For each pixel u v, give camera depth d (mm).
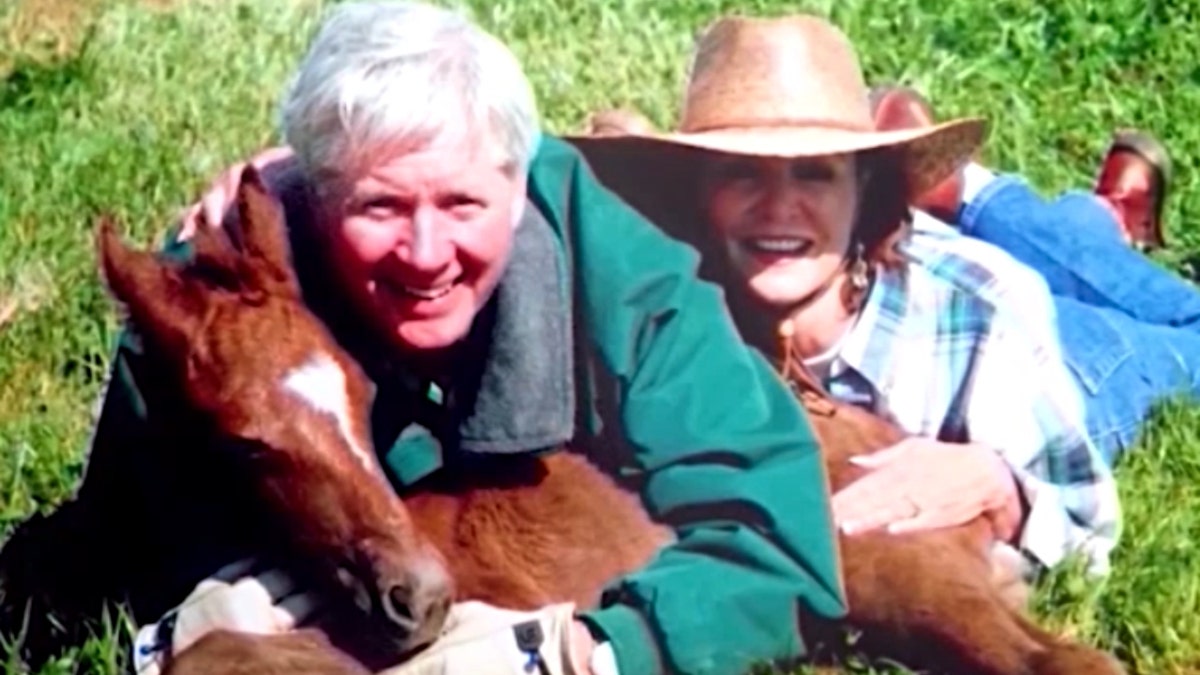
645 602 1927
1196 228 2764
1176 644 2051
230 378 1883
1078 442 2180
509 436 1977
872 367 2193
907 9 3195
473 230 1916
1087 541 2154
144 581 2035
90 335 2531
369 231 1915
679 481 2000
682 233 2221
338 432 1884
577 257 2025
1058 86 3061
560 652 1889
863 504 2076
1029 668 1966
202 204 2068
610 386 2029
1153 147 2684
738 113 2195
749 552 1962
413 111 1881
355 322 1980
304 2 3287
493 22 3129
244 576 1931
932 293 2213
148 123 2959
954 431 2188
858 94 2234
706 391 2018
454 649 1880
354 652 1895
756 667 1959
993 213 2516
